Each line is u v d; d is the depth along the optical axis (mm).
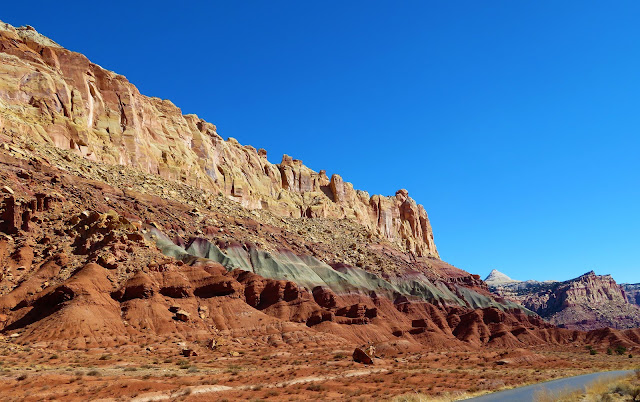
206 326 94875
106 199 120188
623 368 85062
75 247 99500
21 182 107938
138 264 100438
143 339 81375
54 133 132625
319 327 112375
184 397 44219
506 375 69625
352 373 64688
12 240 95500
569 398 40250
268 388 51031
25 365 56938
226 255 127812
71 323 77188
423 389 53875
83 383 48438
